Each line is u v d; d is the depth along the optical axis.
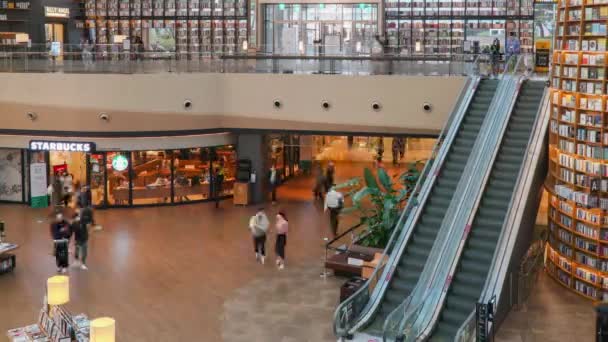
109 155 25.55
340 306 14.24
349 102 24.83
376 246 19.25
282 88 25.31
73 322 13.27
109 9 36.19
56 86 24.34
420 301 14.96
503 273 15.09
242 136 26.47
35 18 34.84
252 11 35.12
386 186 20.66
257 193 26.62
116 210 25.55
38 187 25.50
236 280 17.94
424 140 32.94
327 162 33.75
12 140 25.36
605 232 16.67
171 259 19.59
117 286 17.41
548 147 19.19
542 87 21.23
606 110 16.36
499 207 17.16
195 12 35.66
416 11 34.19
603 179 16.50
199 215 24.77
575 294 17.12
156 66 25.45
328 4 34.62
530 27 33.28
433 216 17.52
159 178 26.20
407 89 24.30
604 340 8.02
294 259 19.69
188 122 25.41
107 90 24.39
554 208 18.28
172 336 14.57
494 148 18.67
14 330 13.47
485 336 13.45
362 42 27.89
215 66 25.88
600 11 16.45
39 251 20.23
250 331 14.87
